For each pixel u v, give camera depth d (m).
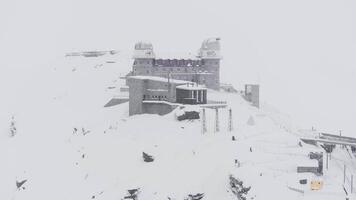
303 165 103.00
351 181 99.75
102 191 110.38
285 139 120.06
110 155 124.44
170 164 113.88
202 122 128.38
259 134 124.75
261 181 95.25
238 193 95.56
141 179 110.62
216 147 115.44
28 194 118.12
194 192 100.56
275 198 90.50
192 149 117.75
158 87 144.12
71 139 143.62
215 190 100.38
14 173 131.50
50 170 126.19
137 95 144.12
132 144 126.69
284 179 97.19
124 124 140.12
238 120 135.38
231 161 106.94
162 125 132.62
